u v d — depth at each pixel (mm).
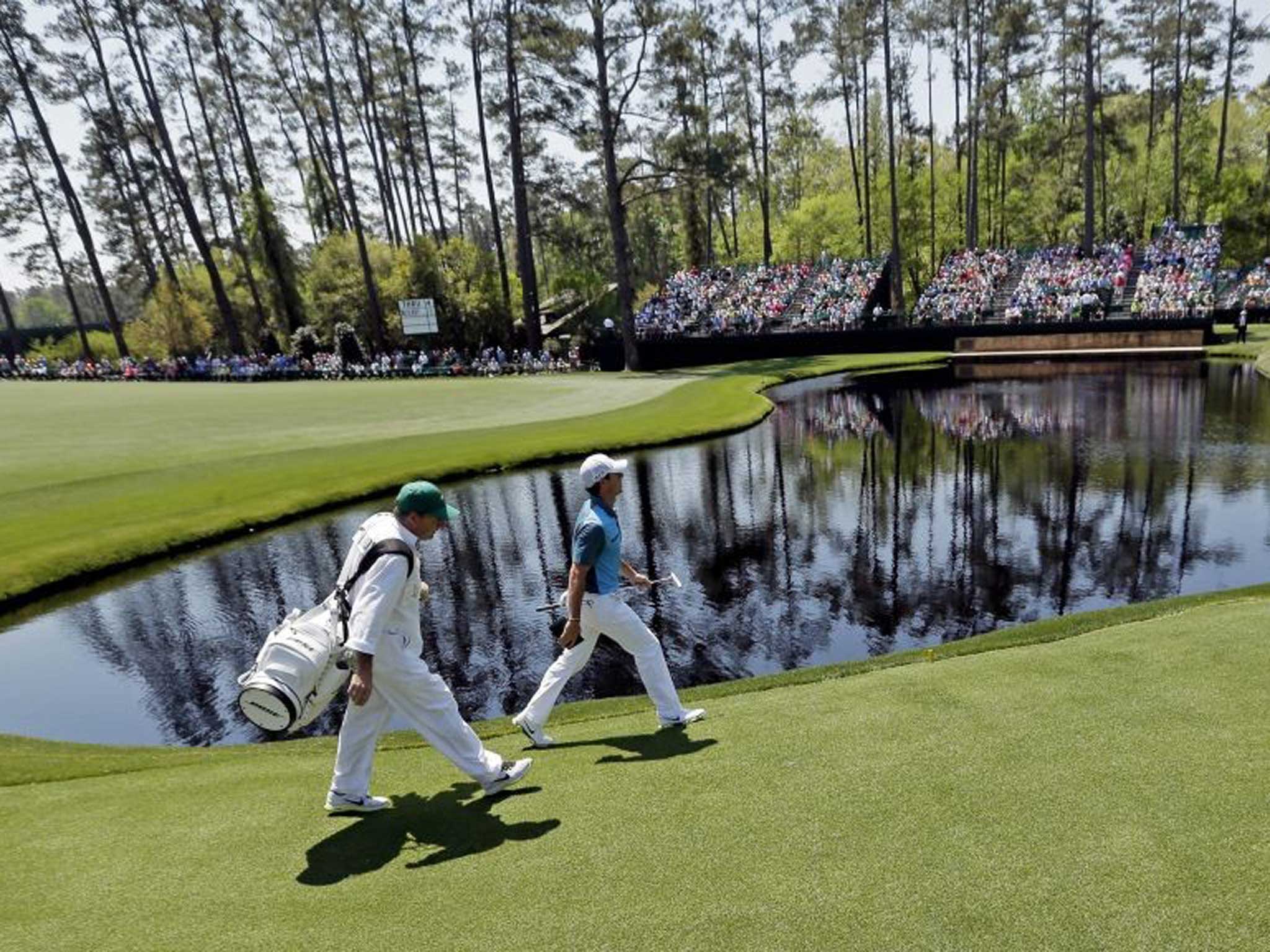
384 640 3736
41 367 52688
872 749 4109
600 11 36219
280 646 3643
